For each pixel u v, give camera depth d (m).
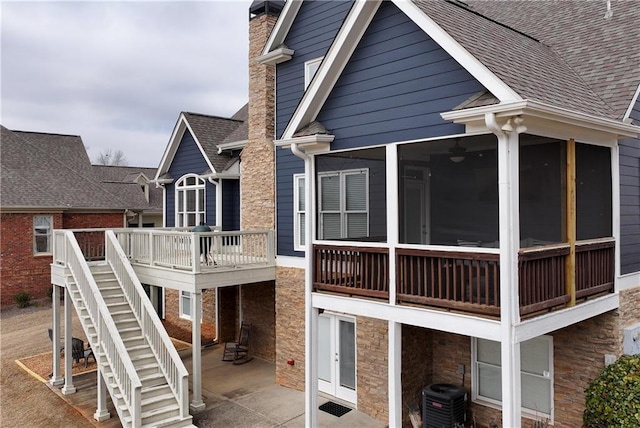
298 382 11.35
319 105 8.23
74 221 23.53
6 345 15.55
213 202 15.28
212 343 15.23
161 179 16.98
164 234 12.01
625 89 7.54
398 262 6.97
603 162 7.55
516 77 5.92
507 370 5.62
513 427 5.56
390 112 7.18
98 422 9.90
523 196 6.95
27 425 9.78
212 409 10.24
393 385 7.00
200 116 16.69
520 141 6.48
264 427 9.30
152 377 9.74
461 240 7.21
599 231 7.46
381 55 7.32
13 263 21.03
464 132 6.21
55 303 12.41
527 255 5.83
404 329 9.04
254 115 13.35
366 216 9.38
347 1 10.95
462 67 6.30
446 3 7.69
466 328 6.11
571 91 6.91
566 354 7.91
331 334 10.81
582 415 7.50
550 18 11.19
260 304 13.89
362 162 9.29
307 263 8.36
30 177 23.25
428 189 7.71
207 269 11.08
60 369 12.50
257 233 12.04
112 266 12.12
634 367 6.89
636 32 8.80
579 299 6.79
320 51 11.57
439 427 8.41
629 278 8.03
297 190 11.81
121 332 10.50
